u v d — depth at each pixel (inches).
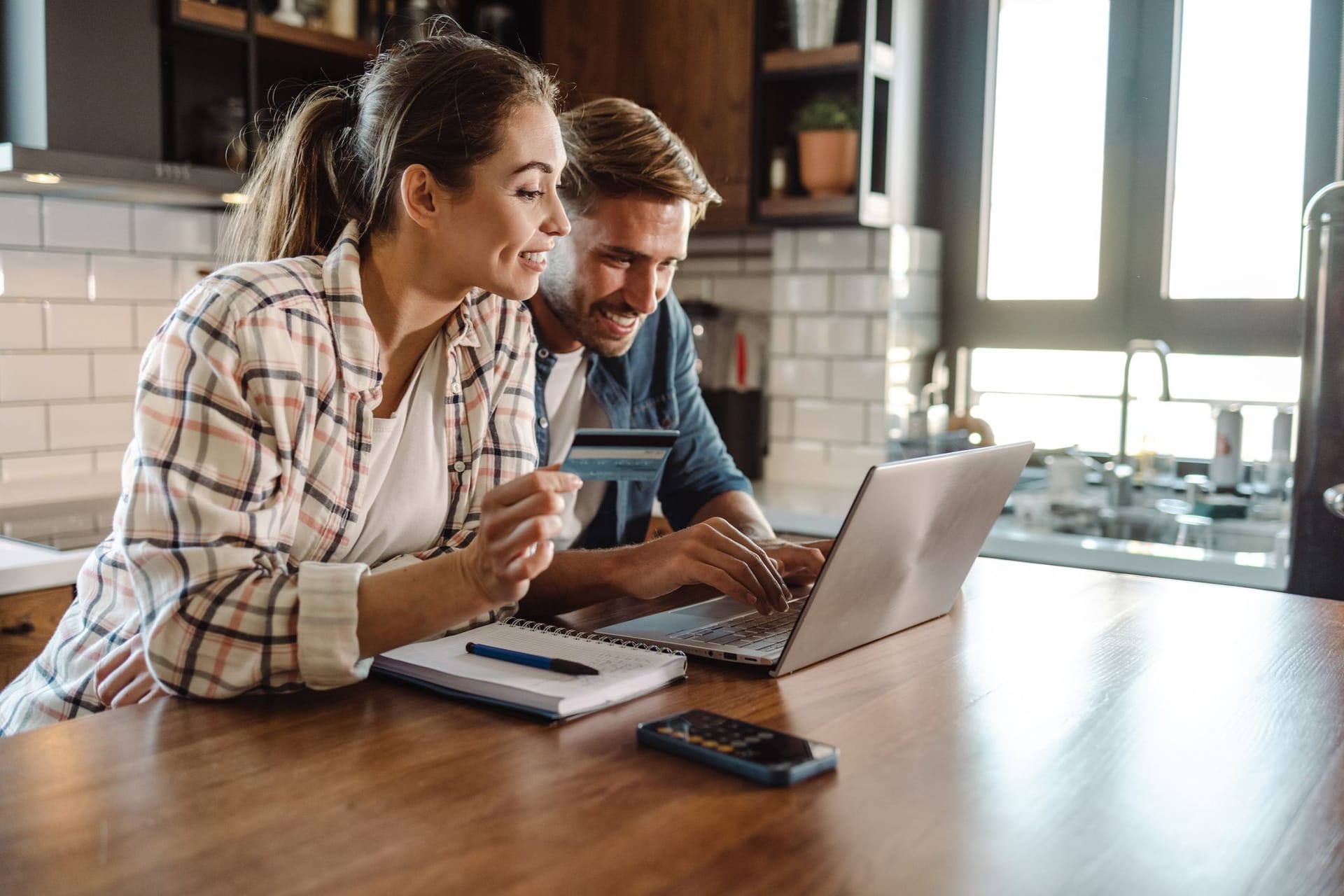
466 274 45.1
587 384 67.3
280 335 41.4
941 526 46.7
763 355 130.7
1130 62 114.8
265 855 27.0
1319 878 27.1
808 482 124.9
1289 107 107.5
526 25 129.0
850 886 26.0
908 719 37.6
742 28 116.3
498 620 49.4
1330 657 46.0
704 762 33.1
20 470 101.0
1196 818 30.2
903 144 123.9
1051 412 123.6
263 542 40.4
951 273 128.1
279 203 49.6
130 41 89.7
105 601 45.3
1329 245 79.4
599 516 67.9
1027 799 31.3
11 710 46.8
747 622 49.6
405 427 48.6
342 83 58.6
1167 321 115.5
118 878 25.9
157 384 39.7
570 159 57.7
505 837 28.2
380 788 31.2
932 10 125.7
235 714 37.3
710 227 122.9
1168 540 100.4
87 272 103.7
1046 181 122.0
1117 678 42.6
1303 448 82.1
